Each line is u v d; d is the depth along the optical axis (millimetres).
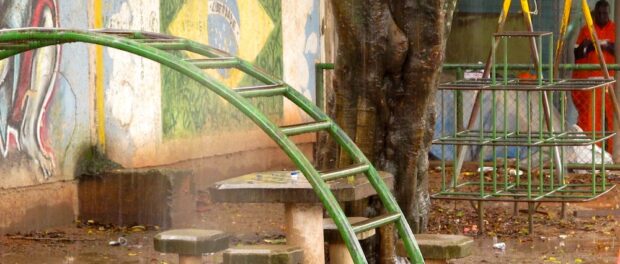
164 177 11430
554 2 18422
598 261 10023
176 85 13336
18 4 10766
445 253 7723
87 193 11625
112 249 10266
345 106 8445
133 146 12406
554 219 12273
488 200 11297
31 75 11000
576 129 16188
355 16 8211
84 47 11781
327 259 8391
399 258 8461
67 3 11500
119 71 12242
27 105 10945
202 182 13844
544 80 12109
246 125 14898
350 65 8359
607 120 16844
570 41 18344
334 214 6285
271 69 15695
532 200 11234
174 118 13273
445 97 16453
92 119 11867
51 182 11266
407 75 8289
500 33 11531
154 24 12875
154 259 9812
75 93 11625
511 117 16141
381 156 8484
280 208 12758
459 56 18688
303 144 16594
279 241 9938
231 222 11703
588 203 13367
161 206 11461
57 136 11367
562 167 12117
